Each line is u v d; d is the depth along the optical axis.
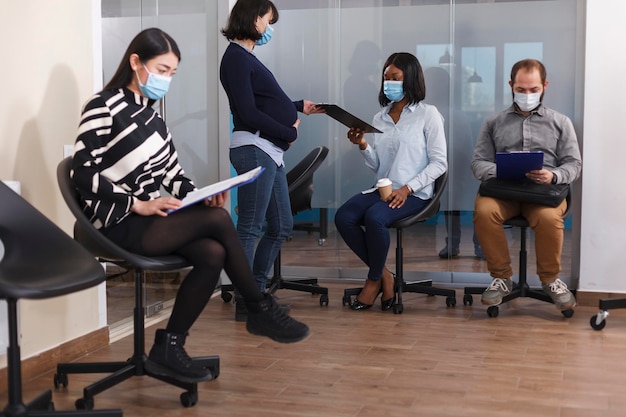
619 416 2.65
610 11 4.46
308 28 5.27
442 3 5.04
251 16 3.89
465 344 3.64
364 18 5.18
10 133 2.99
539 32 4.89
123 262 2.74
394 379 3.07
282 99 3.98
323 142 5.30
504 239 4.32
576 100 4.86
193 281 2.74
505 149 4.54
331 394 2.88
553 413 2.68
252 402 2.79
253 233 4.02
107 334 3.62
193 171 4.88
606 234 4.54
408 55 4.53
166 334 2.75
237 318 4.16
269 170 3.98
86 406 2.64
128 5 4.00
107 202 2.66
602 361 3.34
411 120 4.56
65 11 3.32
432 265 5.15
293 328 2.87
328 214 5.32
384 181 4.39
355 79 5.23
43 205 3.19
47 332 3.21
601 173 4.53
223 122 5.20
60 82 3.29
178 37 4.61
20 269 2.41
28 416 2.31
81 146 2.71
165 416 2.64
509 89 4.98
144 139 2.83
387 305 4.45
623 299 3.93
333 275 5.32
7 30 2.97
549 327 4.00
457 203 5.10
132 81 2.84
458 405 2.76
